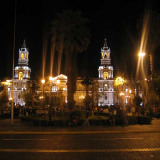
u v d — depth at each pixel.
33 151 12.02
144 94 52.41
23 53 126.38
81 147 13.14
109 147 13.07
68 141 15.54
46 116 31.27
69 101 38.44
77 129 22.84
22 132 20.70
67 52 39.09
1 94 75.12
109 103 122.31
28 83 81.12
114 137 17.53
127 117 27.86
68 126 25.48
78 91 121.25
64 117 28.28
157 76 46.38
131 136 18.08
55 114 33.81
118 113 27.95
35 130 22.08
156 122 30.66
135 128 23.44
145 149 12.37
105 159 10.19
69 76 39.00
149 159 10.12
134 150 12.12
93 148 12.80
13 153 11.53
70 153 11.51
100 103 113.06
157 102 44.50
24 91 103.56
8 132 20.69
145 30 40.81
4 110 48.28
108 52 127.00
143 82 52.62
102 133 20.52
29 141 15.60
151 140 15.66
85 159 10.22
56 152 11.76
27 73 124.69
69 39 38.25
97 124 26.83
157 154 11.13
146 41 41.69
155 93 46.12
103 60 126.56
